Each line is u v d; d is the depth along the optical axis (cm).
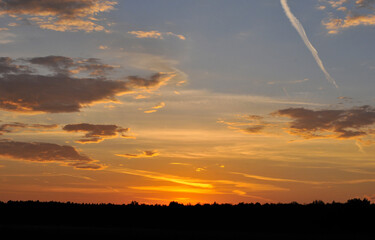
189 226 7019
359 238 4756
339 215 7112
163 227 6856
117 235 4844
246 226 6794
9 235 4734
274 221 7031
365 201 7675
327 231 5956
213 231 5834
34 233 4925
